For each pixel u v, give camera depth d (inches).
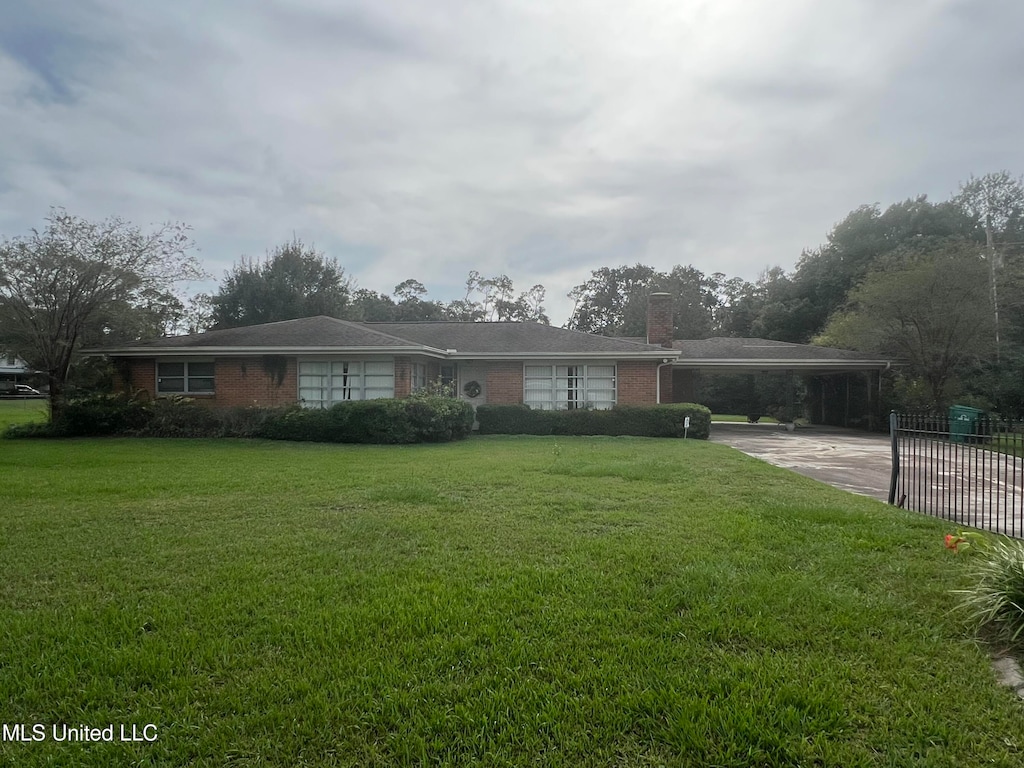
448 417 640.4
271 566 188.9
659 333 906.1
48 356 692.7
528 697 111.3
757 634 136.9
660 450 546.3
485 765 93.3
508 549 207.5
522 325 892.6
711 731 100.9
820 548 206.1
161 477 363.9
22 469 399.9
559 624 142.6
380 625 143.0
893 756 94.1
